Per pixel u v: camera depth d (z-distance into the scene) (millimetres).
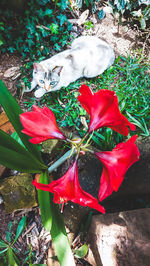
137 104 940
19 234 806
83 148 468
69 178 445
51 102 976
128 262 642
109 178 449
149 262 611
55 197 428
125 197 889
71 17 1076
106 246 705
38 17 980
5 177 859
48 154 856
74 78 947
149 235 649
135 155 414
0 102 559
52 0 1003
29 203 819
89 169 809
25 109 963
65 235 587
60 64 812
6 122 880
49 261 776
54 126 465
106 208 881
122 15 1111
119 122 439
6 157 539
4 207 840
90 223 814
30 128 434
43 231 830
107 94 404
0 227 825
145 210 704
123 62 1053
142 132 904
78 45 933
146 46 1102
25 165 584
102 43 958
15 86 988
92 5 1079
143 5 1092
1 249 804
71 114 936
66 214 815
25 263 797
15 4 914
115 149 450
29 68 1005
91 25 1096
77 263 804
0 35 949
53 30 983
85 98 438
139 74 1011
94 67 929
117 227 710
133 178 788
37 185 410
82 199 418
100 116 450
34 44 991
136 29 1115
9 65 1009
